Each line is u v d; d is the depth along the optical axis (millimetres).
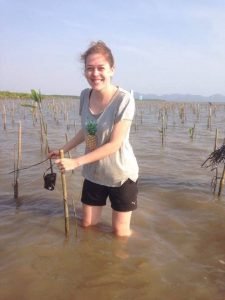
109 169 1573
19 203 2104
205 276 1384
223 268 1447
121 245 1609
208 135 5391
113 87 1543
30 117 8297
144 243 1638
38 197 2201
